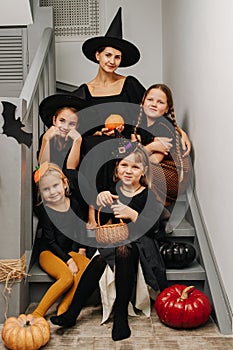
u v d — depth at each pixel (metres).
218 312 2.54
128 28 4.29
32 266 2.96
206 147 2.93
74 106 3.27
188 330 2.51
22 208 2.64
